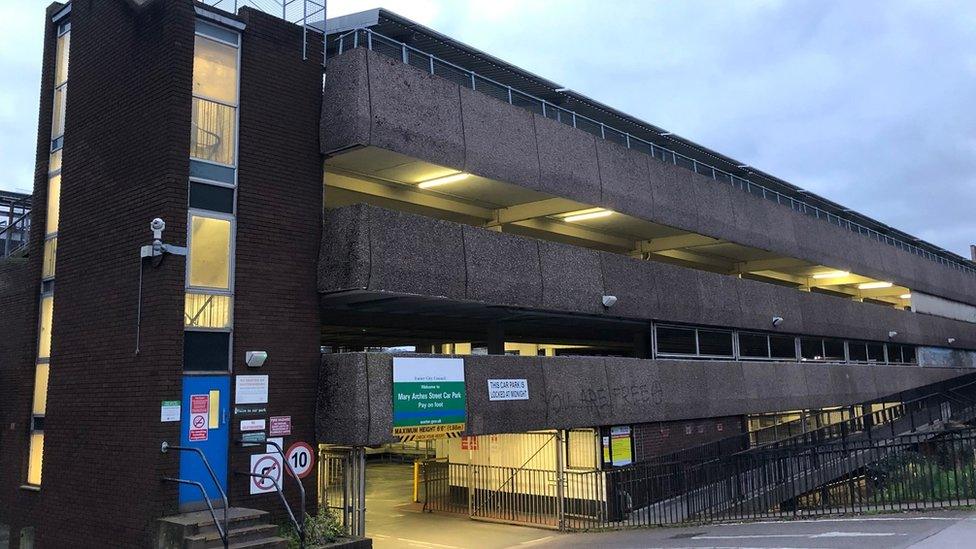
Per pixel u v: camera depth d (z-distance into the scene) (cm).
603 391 1819
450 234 1498
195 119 1262
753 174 2772
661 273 2077
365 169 1588
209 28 1300
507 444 1933
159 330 1170
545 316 1891
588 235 2288
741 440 2236
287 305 1333
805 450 1720
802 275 3291
